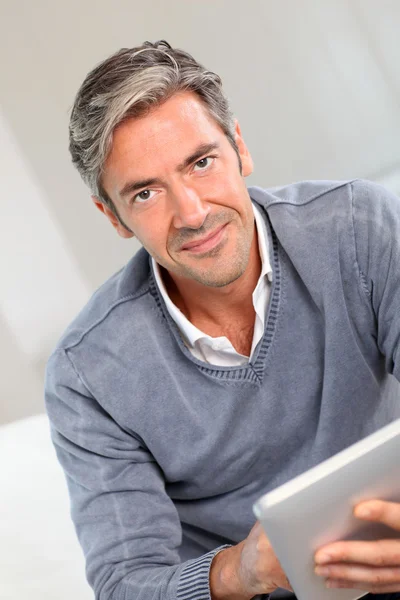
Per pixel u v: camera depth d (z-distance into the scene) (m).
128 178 1.04
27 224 2.90
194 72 1.03
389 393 1.26
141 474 1.20
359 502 0.80
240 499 1.24
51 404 1.23
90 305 1.25
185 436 1.18
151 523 1.16
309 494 0.76
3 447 2.56
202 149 1.03
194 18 2.87
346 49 2.98
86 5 2.79
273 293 1.14
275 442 1.18
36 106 2.85
